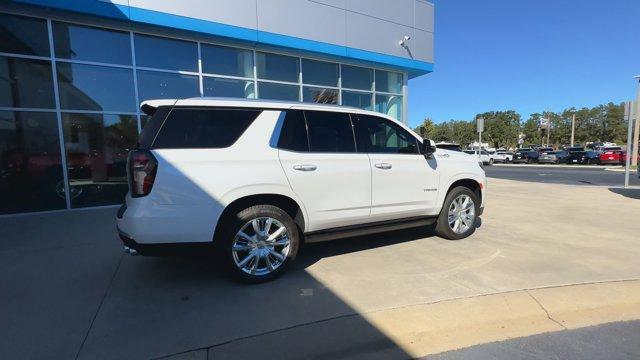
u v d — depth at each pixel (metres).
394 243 5.49
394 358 2.78
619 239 5.69
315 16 11.49
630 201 9.42
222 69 10.70
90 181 9.09
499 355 2.83
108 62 9.16
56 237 6.02
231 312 3.39
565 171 24.17
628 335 3.11
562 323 3.28
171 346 2.87
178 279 4.16
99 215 7.98
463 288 3.85
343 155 4.47
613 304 3.58
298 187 4.13
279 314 3.34
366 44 12.65
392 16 13.21
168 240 3.56
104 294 3.79
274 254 4.07
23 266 4.61
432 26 14.41
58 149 8.74
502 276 4.16
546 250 5.12
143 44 9.52
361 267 4.48
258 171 3.89
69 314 3.38
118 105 9.32
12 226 6.88
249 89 11.18
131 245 3.56
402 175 4.92
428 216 5.37
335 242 5.57
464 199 5.68
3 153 8.30
